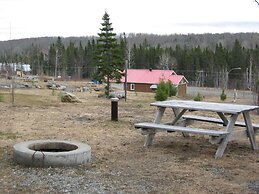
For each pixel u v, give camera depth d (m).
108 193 4.59
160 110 7.63
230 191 4.75
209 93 53.12
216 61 69.94
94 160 6.18
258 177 5.39
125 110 13.56
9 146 7.08
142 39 114.56
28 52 86.00
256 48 65.25
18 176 5.21
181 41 109.88
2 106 13.62
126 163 6.04
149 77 54.56
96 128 9.23
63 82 60.22
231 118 6.80
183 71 72.38
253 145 7.29
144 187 4.84
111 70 32.66
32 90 36.59
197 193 4.65
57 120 10.41
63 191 4.63
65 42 116.44
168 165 5.97
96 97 28.47
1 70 57.28
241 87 63.88
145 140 7.62
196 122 9.31
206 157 6.55
